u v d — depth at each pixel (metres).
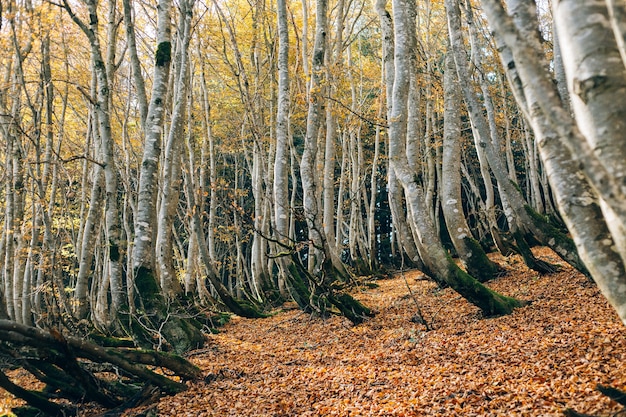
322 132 20.78
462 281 9.86
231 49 21.97
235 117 24.75
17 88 12.73
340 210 23.25
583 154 2.21
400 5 10.53
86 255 11.53
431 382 6.68
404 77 10.33
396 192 12.15
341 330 11.48
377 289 18.55
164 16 11.09
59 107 20.50
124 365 7.07
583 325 7.59
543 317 8.78
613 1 2.13
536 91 2.40
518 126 27.23
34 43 13.48
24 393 6.95
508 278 13.34
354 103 22.78
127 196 16.67
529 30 3.22
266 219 18.83
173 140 13.41
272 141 19.59
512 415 5.12
